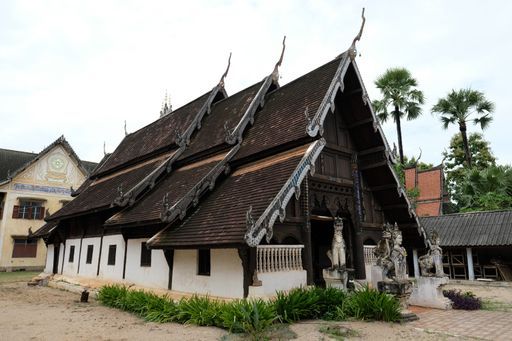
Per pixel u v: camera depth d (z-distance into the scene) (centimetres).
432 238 1330
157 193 1652
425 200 3669
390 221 1653
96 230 1972
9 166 4000
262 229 961
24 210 3731
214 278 1168
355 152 1541
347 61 1418
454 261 2358
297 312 958
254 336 801
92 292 1686
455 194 4191
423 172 3884
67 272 2230
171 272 1353
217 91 2128
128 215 1570
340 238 1203
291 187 1075
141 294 1236
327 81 1413
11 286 2228
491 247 2180
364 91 1441
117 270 1697
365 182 1596
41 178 3866
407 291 1077
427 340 807
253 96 1809
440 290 1257
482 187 3039
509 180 2903
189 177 1573
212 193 1388
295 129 1302
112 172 2517
